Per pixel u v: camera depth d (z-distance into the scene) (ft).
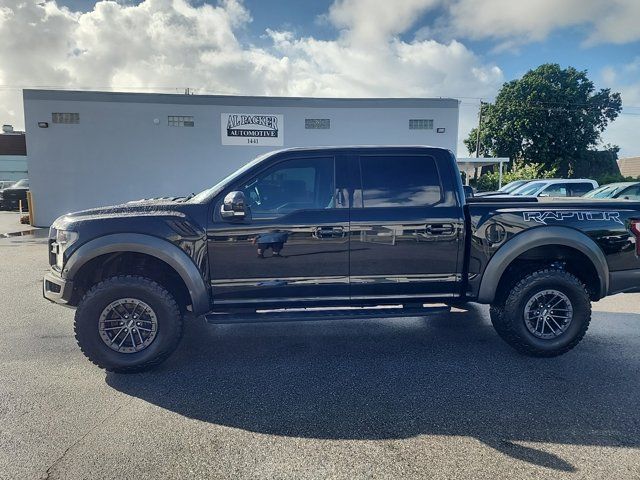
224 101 55.26
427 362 12.87
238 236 12.26
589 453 8.25
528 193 44.14
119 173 55.36
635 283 13.08
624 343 14.35
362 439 8.81
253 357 13.41
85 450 8.43
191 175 56.03
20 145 139.44
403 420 9.55
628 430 9.05
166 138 55.31
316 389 11.13
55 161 54.60
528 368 12.36
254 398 10.66
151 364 12.09
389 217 12.66
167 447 8.54
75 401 10.51
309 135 56.24
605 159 138.41
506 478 7.54
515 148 137.28
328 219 12.54
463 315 17.94
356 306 13.12
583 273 13.74
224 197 12.51
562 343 12.95
